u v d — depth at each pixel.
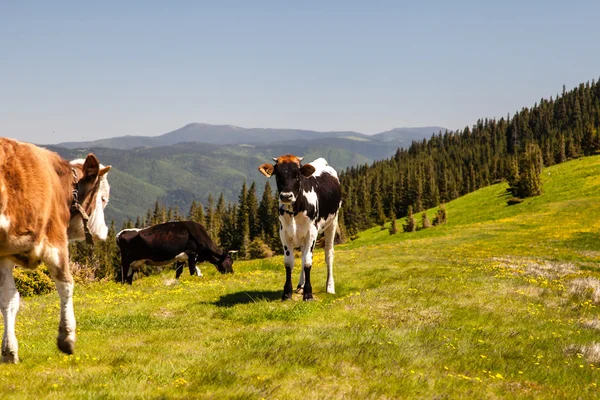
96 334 10.20
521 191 100.62
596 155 123.50
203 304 13.98
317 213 14.16
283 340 9.20
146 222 154.75
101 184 8.02
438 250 41.44
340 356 7.91
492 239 54.69
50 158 6.84
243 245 133.38
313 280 18.11
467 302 14.02
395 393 6.28
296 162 13.17
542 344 10.02
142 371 6.82
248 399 5.68
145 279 24.00
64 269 6.66
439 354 8.50
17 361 6.99
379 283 17.80
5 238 5.89
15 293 6.80
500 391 6.71
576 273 23.61
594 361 9.07
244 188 140.00
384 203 164.50
